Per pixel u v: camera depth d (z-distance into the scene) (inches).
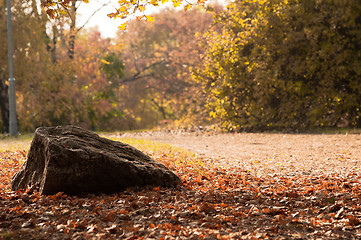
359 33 716.0
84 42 1170.0
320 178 323.3
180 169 366.6
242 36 803.4
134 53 1836.9
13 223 187.6
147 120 1975.9
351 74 731.4
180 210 216.2
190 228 186.2
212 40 889.5
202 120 1343.5
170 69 1743.4
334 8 728.3
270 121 806.5
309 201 240.4
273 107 807.7
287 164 407.8
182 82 1663.4
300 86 748.0
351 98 715.4
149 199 236.7
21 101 1105.4
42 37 1052.5
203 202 234.5
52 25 1048.8
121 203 234.2
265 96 797.2
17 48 951.6
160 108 1975.9
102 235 173.6
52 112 1061.8
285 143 594.6
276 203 234.5
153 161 300.2
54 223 190.1
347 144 532.4
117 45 1373.0
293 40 748.0
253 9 807.1
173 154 464.4
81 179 256.1
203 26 1492.4
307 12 752.3
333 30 727.1
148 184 277.9
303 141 601.6
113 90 1573.6
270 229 186.1
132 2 269.6
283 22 768.9
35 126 1064.8
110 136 802.8
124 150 294.0
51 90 1024.9
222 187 285.4
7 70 958.4
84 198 250.7
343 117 741.9
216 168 384.2
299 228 189.9
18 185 279.3
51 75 1013.2
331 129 736.3
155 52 1802.4
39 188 259.8
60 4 265.7
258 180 324.2
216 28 1380.4
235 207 227.5
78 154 255.6
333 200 237.6
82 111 1101.7
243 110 842.2
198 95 1381.6
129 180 271.3
